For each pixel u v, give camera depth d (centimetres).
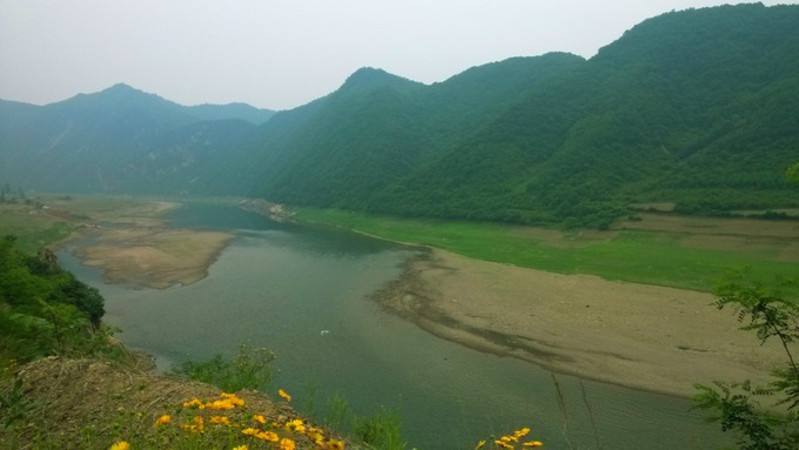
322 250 4588
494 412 1458
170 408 426
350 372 1758
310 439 417
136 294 2916
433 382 1678
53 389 505
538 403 1519
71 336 899
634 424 1382
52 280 1838
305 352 1962
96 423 432
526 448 1235
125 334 2191
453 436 1309
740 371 1698
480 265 3762
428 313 2514
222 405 371
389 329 2270
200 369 918
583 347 1988
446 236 5231
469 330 2244
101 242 5041
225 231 6131
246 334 2186
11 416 427
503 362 1866
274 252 4450
